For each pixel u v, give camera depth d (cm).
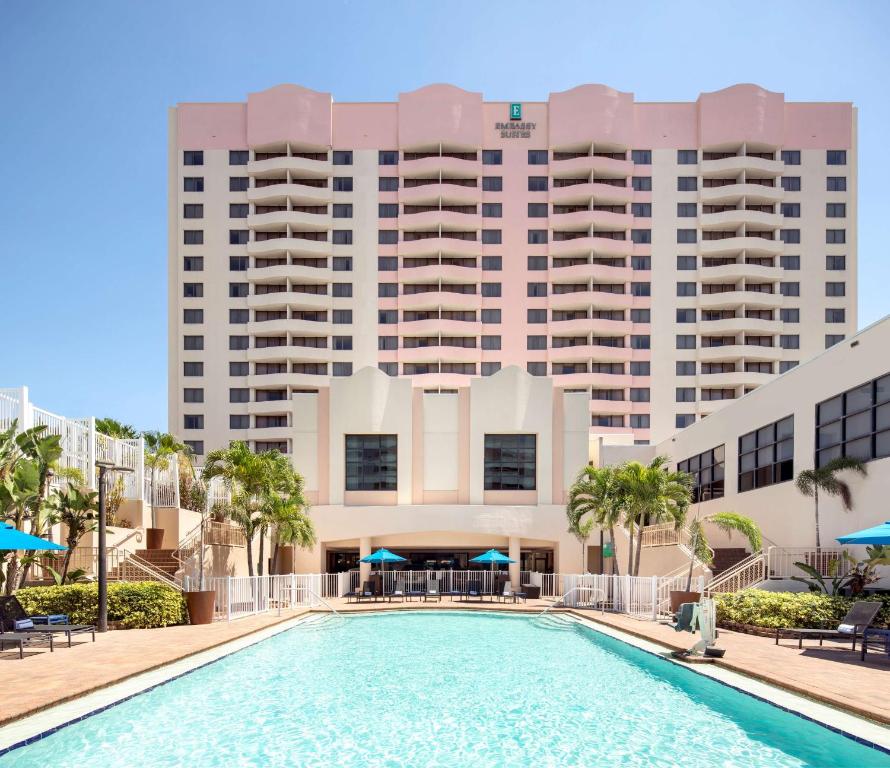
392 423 3362
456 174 6144
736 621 1709
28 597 1661
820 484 2042
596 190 5988
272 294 5919
